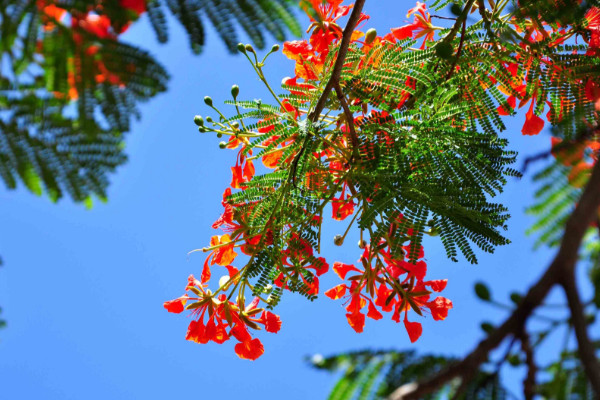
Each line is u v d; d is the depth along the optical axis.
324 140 1.42
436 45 1.40
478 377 0.78
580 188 1.04
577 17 1.29
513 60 1.41
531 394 0.74
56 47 0.82
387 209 1.39
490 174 1.40
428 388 0.67
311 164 1.45
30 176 0.89
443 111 1.41
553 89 1.40
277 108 1.43
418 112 1.41
